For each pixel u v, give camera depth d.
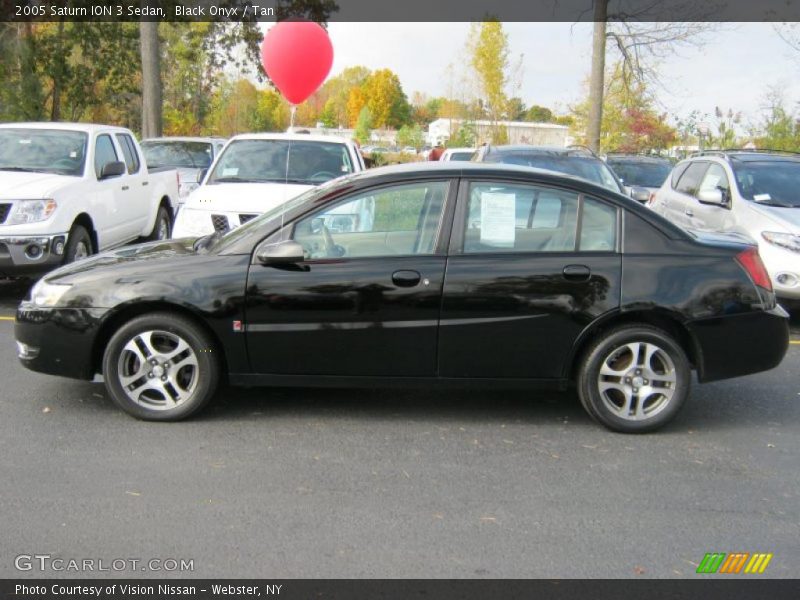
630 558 3.70
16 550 3.65
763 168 9.52
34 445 4.85
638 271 5.17
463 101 37.28
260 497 4.23
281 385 5.26
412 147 47.59
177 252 5.48
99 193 9.70
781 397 6.22
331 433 5.18
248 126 43.47
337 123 78.50
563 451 4.98
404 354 5.18
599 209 5.28
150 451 4.80
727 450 5.07
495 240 5.21
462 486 4.43
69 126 10.18
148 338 5.18
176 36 36.69
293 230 5.24
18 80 27.67
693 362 5.38
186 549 3.69
